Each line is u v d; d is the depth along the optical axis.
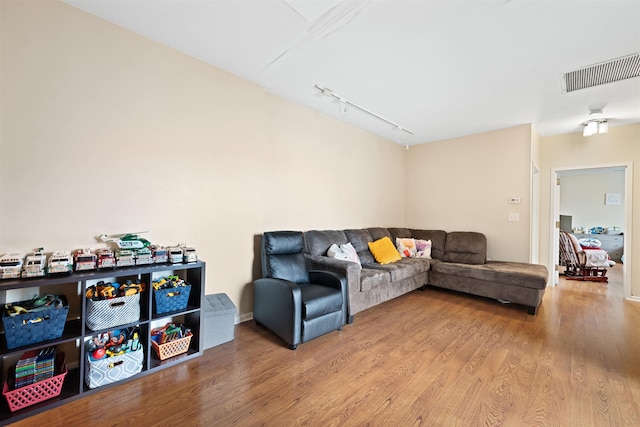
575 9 1.72
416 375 1.89
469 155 4.50
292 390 1.71
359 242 3.89
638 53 2.19
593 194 7.05
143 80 2.11
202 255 2.46
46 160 1.74
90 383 1.64
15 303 1.61
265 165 3.06
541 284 3.03
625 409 1.57
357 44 2.16
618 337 2.51
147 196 2.14
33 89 1.70
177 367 1.94
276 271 2.65
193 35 2.10
